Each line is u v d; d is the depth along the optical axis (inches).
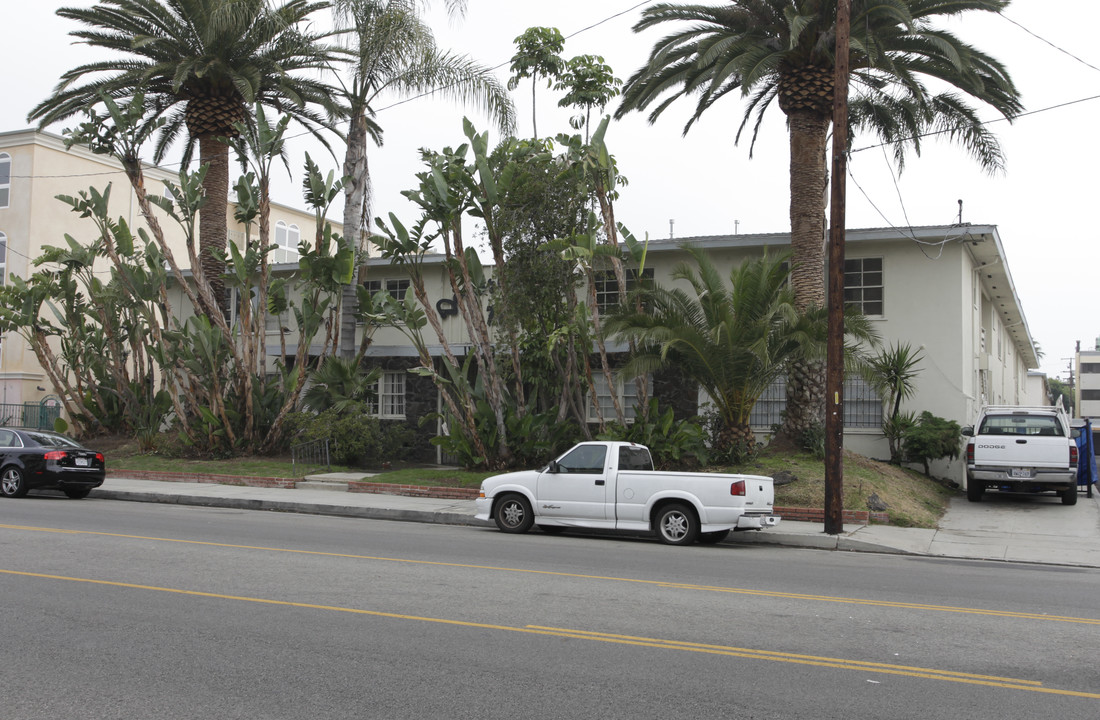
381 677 241.3
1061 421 792.9
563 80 776.3
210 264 1039.0
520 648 271.3
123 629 290.4
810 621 315.9
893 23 765.3
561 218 786.2
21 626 293.6
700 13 805.2
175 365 979.9
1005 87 781.9
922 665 260.8
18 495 743.7
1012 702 227.6
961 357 863.1
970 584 413.4
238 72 970.7
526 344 842.2
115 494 784.9
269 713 213.2
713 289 740.0
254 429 967.0
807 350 679.7
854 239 876.0
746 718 212.7
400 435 976.3
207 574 387.5
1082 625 319.9
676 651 270.5
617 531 605.9
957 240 864.9
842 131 595.5
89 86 983.0
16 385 1493.6
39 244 1504.7
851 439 885.2
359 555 450.9
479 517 594.2
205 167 928.9
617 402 781.3
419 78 919.7
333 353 955.3
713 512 530.6
